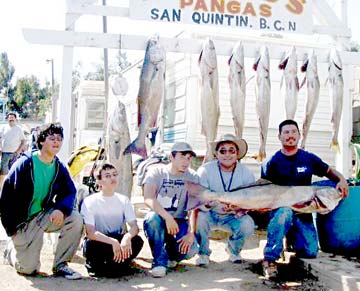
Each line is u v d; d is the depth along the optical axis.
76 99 17.31
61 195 4.39
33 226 4.29
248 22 5.85
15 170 4.20
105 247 4.33
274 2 5.94
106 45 5.38
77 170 5.68
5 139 10.53
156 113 5.10
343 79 6.02
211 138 5.14
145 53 5.15
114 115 5.16
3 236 6.36
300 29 6.04
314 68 5.49
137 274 4.51
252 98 9.45
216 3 5.73
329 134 10.05
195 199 4.52
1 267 4.63
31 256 4.32
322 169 4.74
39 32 5.26
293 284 4.24
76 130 17.11
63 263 4.40
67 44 5.30
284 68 5.45
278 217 4.40
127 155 5.20
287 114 5.40
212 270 4.68
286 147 4.73
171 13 5.59
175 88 9.80
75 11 5.38
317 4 6.15
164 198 4.61
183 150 4.55
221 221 4.86
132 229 4.45
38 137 4.20
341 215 4.73
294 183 4.71
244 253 5.42
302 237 4.62
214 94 5.17
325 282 4.18
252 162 9.27
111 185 4.48
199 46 5.54
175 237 4.63
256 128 9.52
